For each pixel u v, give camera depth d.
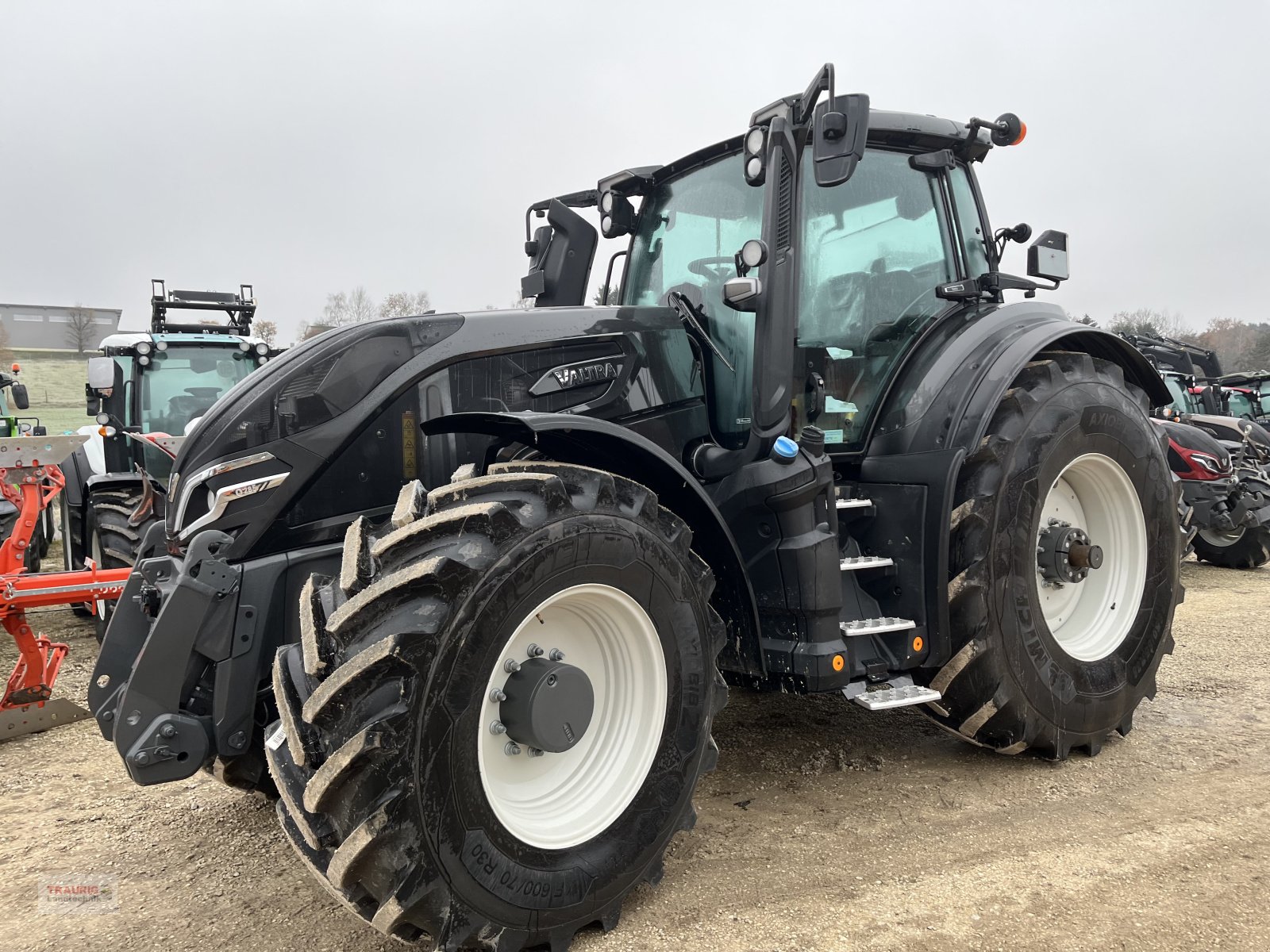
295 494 2.39
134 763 2.13
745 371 3.01
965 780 3.15
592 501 2.19
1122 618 3.50
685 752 2.36
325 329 2.79
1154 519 3.55
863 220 3.28
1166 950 2.07
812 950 2.09
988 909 2.26
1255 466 7.93
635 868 2.22
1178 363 11.08
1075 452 3.26
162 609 2.20
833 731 3.68
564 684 2.10
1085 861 2.51
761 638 2.76
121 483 5.47
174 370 7.13
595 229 3.82
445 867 1.86
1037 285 3.72
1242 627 5.54
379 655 1.79
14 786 3.23
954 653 3.02
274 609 2.31
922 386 3.21
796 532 2.69
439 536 1.97
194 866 2.59
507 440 2.62
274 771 1.95
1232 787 3.03
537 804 2.18
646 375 2.92
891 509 3.07
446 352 2.59
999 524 3.02
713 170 3.42
